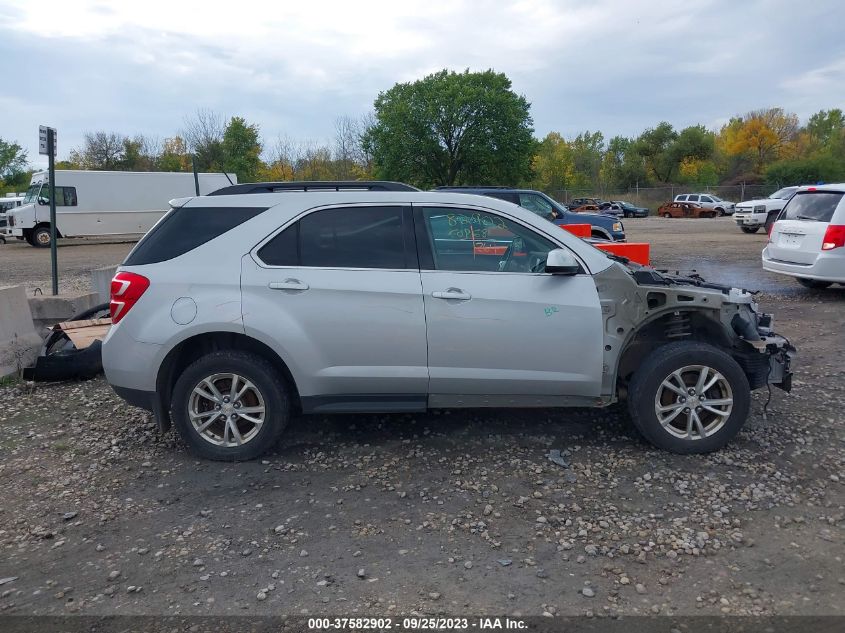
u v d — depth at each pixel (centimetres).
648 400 459
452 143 4606
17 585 333
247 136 4600
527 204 1434
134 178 2664
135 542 371
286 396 466
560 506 400
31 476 456
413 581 330
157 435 524
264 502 413
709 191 5853
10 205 3356
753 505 398
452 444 493
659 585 324
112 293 467
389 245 461
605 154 8206
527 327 452
